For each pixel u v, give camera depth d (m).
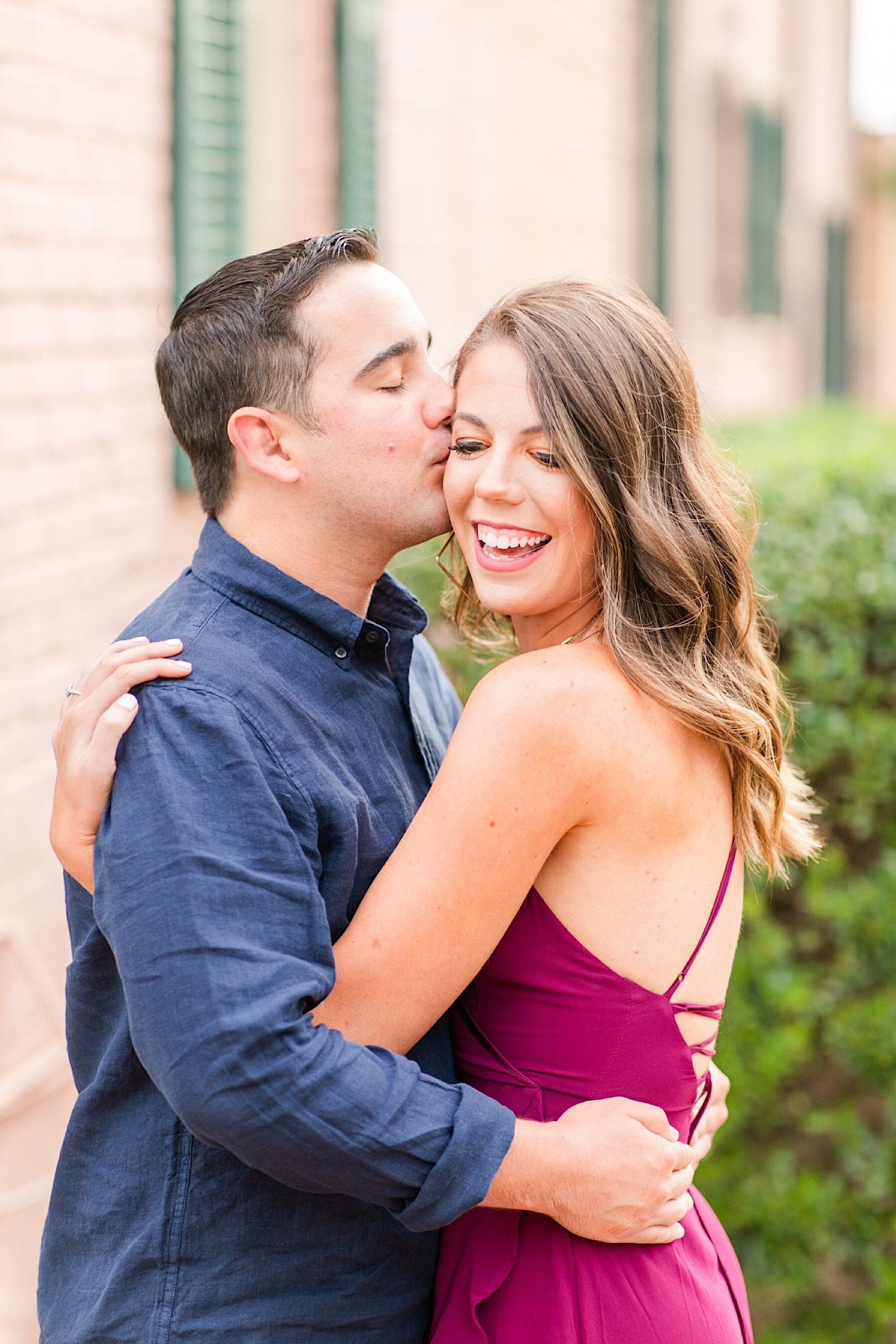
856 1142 3.91
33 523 3.43
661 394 1.76
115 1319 1.61
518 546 1.75
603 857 1.71
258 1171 1.61
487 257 6.74
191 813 1.48
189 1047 1.41
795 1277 3.89
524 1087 1.74
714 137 10.47
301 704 1.66
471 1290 1.71
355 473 1.72
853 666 3.83
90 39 3.64
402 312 1.74
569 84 7.78
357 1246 1.67
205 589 1.72
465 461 1.75
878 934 3.85
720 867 1.82
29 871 3.42
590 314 1.72
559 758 1.64
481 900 1.62
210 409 1.75
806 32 13.59
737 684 1.83
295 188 5.16
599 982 1.71
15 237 3.29
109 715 1.53
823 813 3.91
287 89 5.08
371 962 1.59
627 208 8.88
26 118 3.33
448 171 6.23
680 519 1.78
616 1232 1.66
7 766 3.31
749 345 11.62
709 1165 3.88
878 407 16.25
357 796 1.67
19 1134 3.04
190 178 4.21
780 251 12.54
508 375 1.70
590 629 1.79
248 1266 1.61
